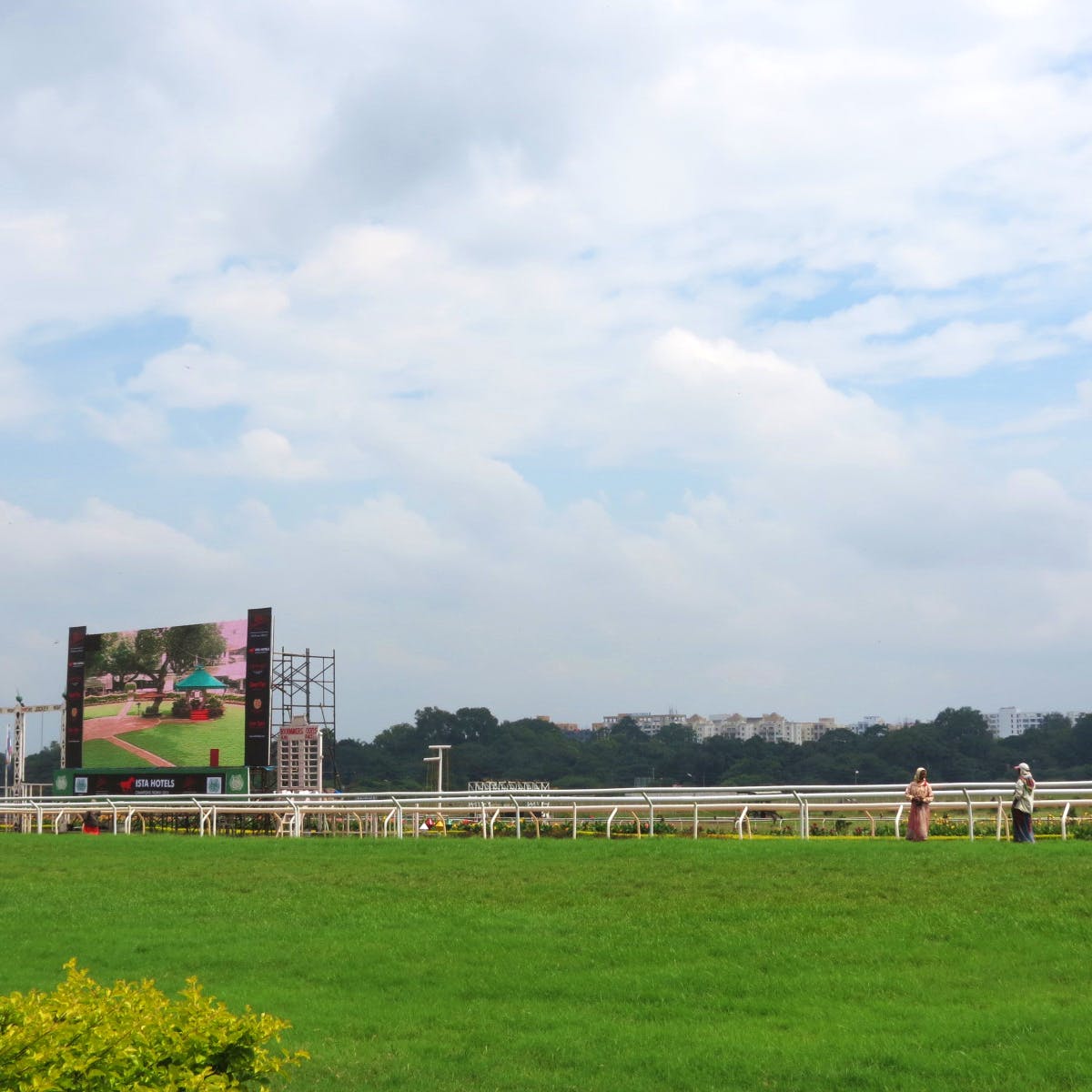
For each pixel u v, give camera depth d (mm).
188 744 48500
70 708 51656
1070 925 13891
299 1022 11508
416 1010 11891
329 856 23656
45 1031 6551
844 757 96938
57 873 23609
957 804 24844
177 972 13898
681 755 108188
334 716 54812
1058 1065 9266
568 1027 11109
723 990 12234
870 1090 9039
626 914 16062
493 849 23109
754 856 19906
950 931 14047
